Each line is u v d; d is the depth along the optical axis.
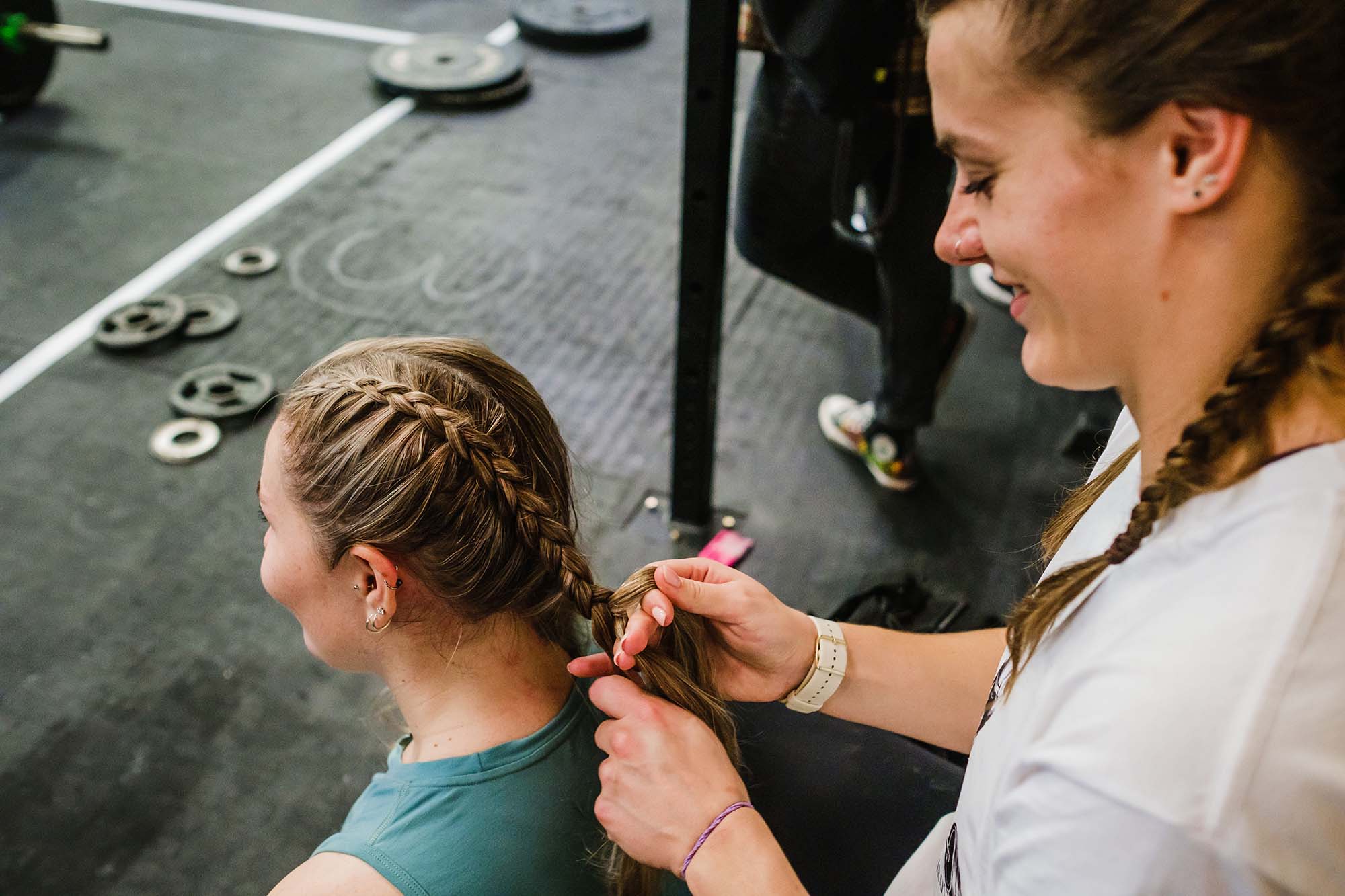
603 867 0.91
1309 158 0.49
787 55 1.67
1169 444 0.62
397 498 0.86
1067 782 0.56
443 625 0.92
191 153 3.70
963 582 2.25
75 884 1.67
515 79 4.20
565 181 3.68
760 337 2.96
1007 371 2.83
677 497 2.31
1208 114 0.49
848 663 1.02
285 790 1.82
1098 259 0.56
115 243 3.21
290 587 0.95
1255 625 0.51
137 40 4.43
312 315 2.98
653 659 0.90
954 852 0.85
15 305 2.93
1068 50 0.51
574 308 3.06
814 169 2.00
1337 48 0.46
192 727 1.91
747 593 0.97
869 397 2.76
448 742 0.94
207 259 3.18
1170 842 0.51
